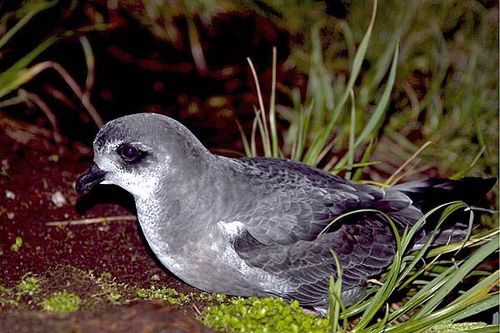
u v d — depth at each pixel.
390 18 10.99
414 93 10.72
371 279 7.42
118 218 8.66
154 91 10.55
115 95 10.38
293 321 6.27
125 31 10.80
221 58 11.12
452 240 7.55
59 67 9.88
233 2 11.12
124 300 6.38
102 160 7.06
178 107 10.44
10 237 8.12
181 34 10.99
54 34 10.35
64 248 8.12
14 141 9.51
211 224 6.92
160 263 8.01
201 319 6.29
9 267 7.60
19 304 6.14
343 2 11.30
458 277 6.76
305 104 10.34
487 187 7.60
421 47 10.91
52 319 5.67
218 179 7.02
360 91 10.11
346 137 10.06
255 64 11.15
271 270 7.03
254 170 7.27
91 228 8.49
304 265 7.11
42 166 9.20
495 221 9.07
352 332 6.80
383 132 10.39
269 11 11.28
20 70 9.70
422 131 10.54
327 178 7.53
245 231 6.94
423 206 7.55
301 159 9.12
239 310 6.32
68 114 10.05
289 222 7.05
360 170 8.84
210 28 11.16
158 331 5.54
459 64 10.81
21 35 10.27
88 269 7.80
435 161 10.20
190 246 6.96
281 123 10.56
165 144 6.92
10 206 8.53
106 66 10.62
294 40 11.24
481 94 10.48
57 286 6.43
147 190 7.01
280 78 11.02
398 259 6.77
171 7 10.83
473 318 7.84
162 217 7.00
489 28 10.92
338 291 6.59
